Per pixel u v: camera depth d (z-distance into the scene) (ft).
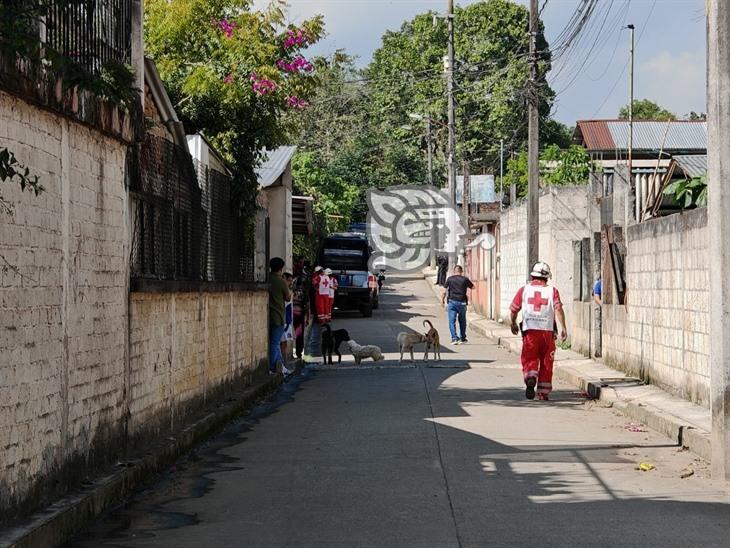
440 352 116.78
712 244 41.86
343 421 59.82
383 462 45.42
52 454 33.24
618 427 56.85
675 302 66.90
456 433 54.13
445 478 41.42
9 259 29.63
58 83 33.42
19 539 27.37
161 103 61.16
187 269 56.24
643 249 75.97
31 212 31.65
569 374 83.20
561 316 70.38
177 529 33.01
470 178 267.59
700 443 47.47
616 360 85.71
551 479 41.24
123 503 37.35
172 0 87.51
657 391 69.26
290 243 110.83
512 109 301.43
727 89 41.42
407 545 30.37
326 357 111.24
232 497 38.27
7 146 29.76
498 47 310.04
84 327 36.94
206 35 87.10
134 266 44.83
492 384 81.10
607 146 245.65
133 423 43.65
